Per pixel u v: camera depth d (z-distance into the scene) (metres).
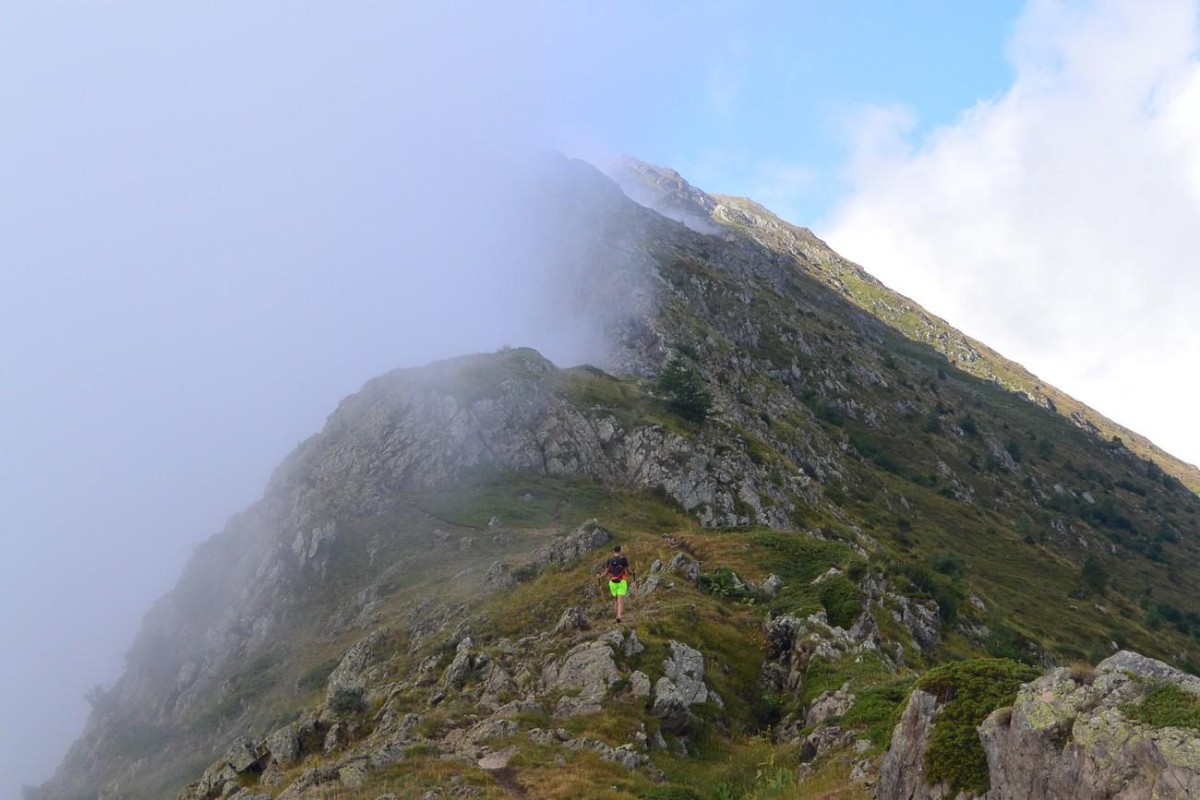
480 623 47.72
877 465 193.38
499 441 109.94
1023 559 168.50
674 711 29.42
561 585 50.44
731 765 27.20
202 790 31.70
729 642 37.72
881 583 68.38
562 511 95.62
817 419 197.50
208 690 88.31
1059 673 14.15
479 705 31.17
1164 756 11.44
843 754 22.69
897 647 43.75
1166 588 189.38
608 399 123.44
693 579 45.34
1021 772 13.60
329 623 83.31
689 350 175.50
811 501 123.44
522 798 21.69
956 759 15.22
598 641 33.50
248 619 93.44
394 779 22.73
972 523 180.00
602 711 29.12
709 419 131.25
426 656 46.56
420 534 92.38
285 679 76.88
